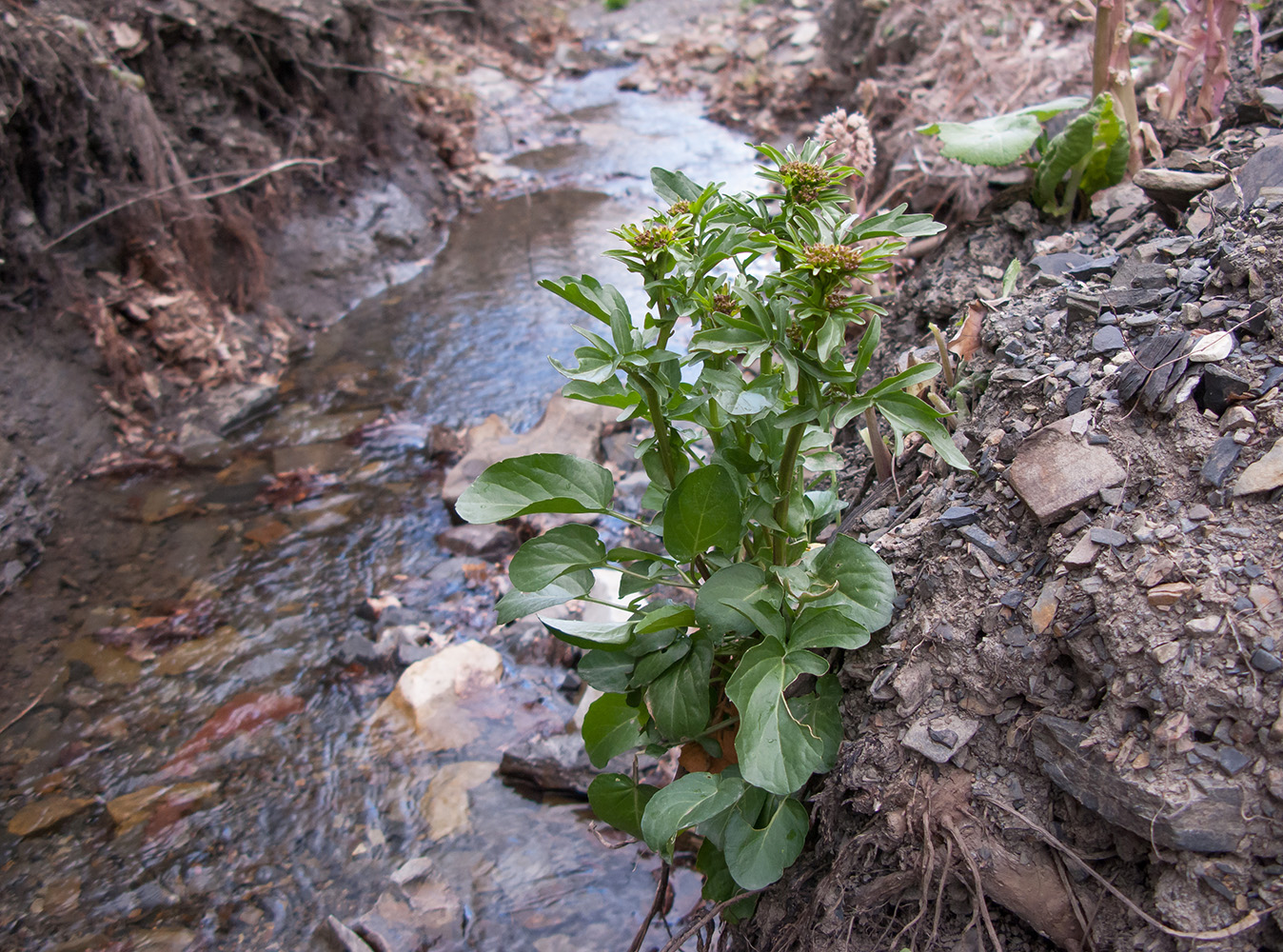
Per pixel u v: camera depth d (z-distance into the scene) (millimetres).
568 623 1937
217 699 2951
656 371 1705
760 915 1874
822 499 2115
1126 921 1447
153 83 4934
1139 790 1421
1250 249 1882
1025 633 1663
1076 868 1514
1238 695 1397
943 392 2258
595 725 2010
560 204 6539
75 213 4305
